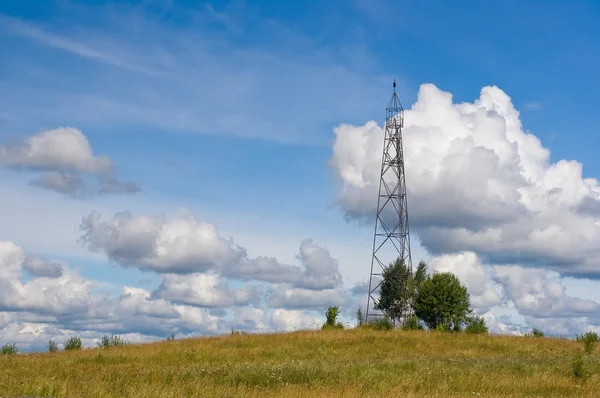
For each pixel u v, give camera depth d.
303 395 19.56
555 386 23.44
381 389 21.34
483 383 23.69
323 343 45.56
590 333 48.62
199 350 39.59
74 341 43.47
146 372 26.23
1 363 31.77
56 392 19.17
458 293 70.50
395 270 70.50
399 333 53.91
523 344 46.56
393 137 69.56
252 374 24.67
